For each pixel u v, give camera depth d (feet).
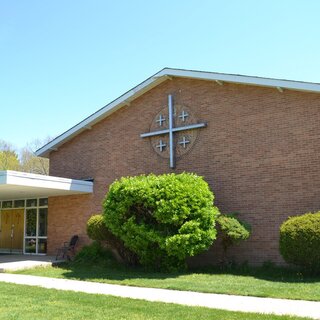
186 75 56.59
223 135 53.83
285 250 41.37
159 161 59.16
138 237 46.88
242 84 53.21
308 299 31.86
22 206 76.69
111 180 64.23
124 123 63.98
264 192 49.70
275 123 50.01
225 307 29.63
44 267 55.72
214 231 47.21
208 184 54.03
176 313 27.25
